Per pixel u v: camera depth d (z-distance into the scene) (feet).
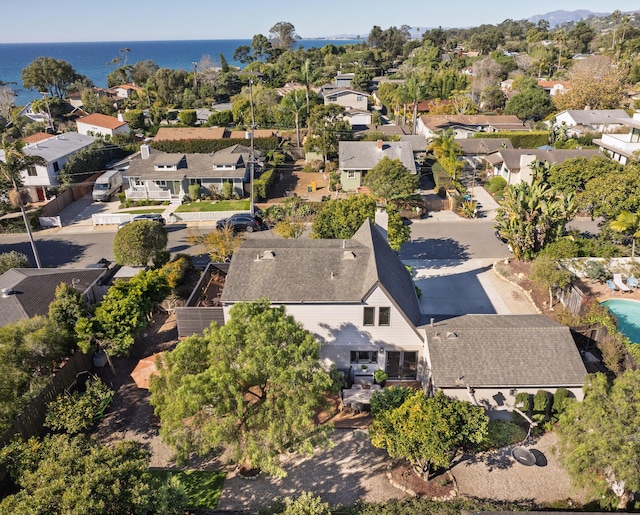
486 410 82.17
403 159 208.95
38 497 49.39
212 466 76.89
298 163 264.72
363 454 78.28
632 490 59.52
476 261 145.59
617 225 129.49
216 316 102.73
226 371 65.05
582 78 343.26
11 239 175.11
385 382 94.32
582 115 289.74
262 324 69.31
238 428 66.39
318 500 59.62
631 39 538.06
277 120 331.98
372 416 86.99
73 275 117.39
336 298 89.76
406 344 92.68
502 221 143.84
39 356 83.46
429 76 419.95
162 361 77.46
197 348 71.41
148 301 100.01
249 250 100.89
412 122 342.85
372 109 404.98
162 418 65.16
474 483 71.92
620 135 221.05
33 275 112.98
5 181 184.34
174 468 76.48
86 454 59.62
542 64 498.69
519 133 265.13
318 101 374.02
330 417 86.89
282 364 66.85
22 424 76.33
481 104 395.14
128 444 61.31
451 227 173.88
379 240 107.55
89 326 90.38
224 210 193.06
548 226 136.36
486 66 472.03
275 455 64.85
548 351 83.61
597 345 100.22
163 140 272.72
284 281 93.45
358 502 68.28
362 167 207.21
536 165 164.25
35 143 230.07
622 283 124.88
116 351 92.43
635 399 61.87
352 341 93.45
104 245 167.22
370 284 88.28
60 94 477.77
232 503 69.77
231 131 304.30
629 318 113.19
